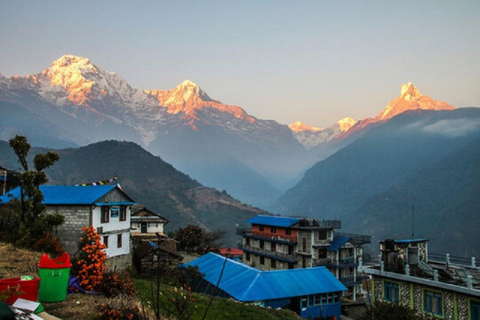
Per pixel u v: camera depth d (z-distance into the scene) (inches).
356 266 2481.5
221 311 1077.1
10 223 1274.6
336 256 2443.4
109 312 664.4
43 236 1204.5
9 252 1008.9
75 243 1453.0
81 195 1533.0
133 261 1807.3
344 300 2089.1
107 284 853.2
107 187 1587.1
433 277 1245.7
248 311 1150.3
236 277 1566.2
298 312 1461.6
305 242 2493.8
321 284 1542.8
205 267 1790.1
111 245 1581.0
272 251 2728.8
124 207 1681.8
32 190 1254.9
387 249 1429.6
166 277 1499.8
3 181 1781.5
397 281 1338.6
